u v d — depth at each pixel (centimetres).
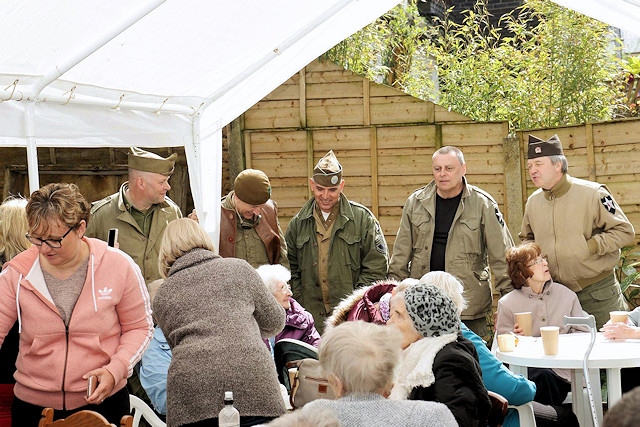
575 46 1005
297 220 732
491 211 687
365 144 929
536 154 683
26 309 415
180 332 421
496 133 895
